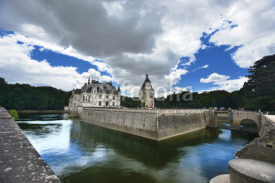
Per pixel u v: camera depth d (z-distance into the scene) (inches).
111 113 1798.7
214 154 932.6
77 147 1044.5
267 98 1656.0
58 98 4739.2
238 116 1718.8
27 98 3816.4
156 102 4121.6
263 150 516.4
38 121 2192.4
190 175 675.4
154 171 711.7
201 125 1822.1
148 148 1028.5
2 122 387.9
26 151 198.1
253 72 2010.3
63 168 731.4
